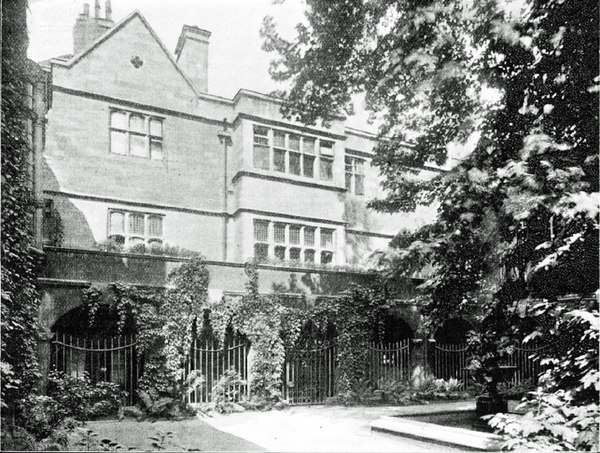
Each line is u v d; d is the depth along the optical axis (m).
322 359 17.34
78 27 20.23
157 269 14.54
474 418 12.65
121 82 18.28
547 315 8.24
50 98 14.73
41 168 12.54
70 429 9.83
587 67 9.18
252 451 9.50
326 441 10.51
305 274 16.89
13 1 9.97
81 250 13.54
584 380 6.66
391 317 19.12
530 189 8.86
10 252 9.77
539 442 6.73
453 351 18.84
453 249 11.87
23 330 10.28
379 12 13.38
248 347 15.86
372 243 22.38
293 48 14.41
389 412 14.93
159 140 18.86
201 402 14.69
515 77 10.81
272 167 19.67
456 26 10.96
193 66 21.05
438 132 13.88
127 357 15.47
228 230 19.41
